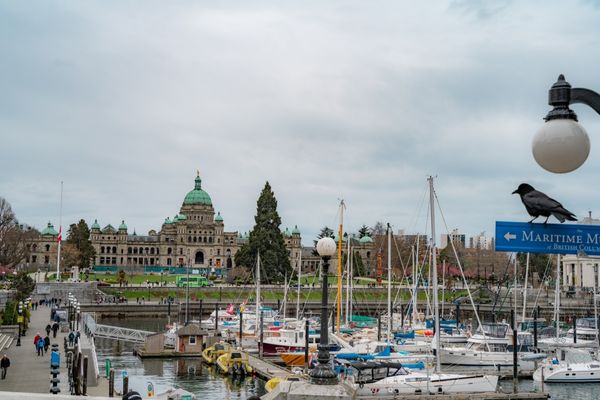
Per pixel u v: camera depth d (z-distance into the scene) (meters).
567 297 169.50
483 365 74.19
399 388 59.22
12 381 55.53
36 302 153.12
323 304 21.17
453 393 60.03
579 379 70.56
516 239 13.00
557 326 90.00
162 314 160.62
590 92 11.01
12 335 87.56
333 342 86.75
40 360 67.88
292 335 92.94
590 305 159.75
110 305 157.38
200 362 84.06
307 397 14.64
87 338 77.62
